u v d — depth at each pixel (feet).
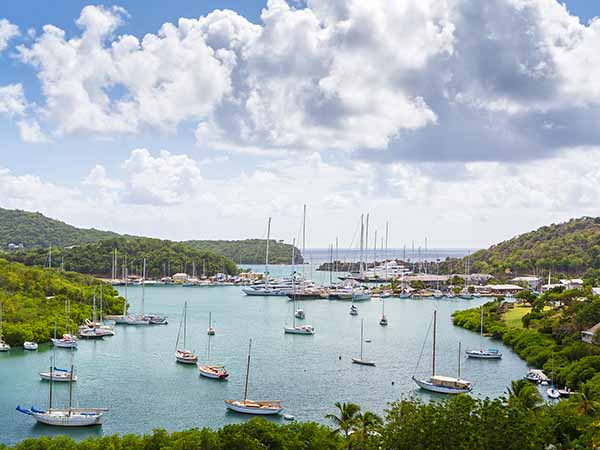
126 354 610.65
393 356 614.75
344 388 483.92
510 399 326.44
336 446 293.23
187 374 525.34
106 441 292.81
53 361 572.10
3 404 431.02
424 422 223.10
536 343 607.37
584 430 302.66
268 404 416.26
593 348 509.76
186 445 282.97
